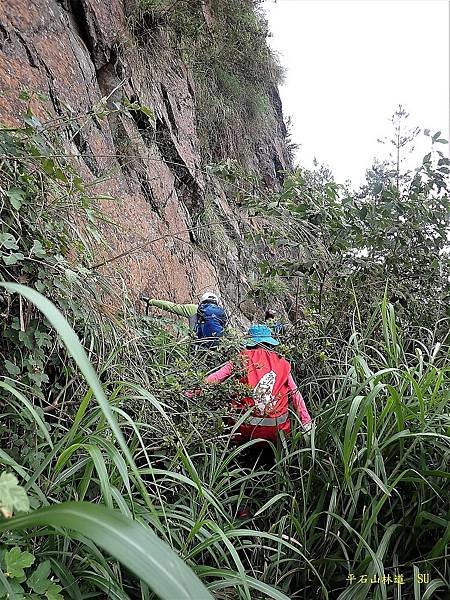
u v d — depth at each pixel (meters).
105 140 4.66
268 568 2.11
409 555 2.29
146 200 5.30
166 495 2.32
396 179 4.24
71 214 2.62
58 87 4.02
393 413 2.43
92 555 1.62
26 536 1.45
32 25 4.03
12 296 2.09
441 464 2.37
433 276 4.06
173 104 6.90
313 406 3.05
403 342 3.62
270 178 10.67
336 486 2.34
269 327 3.37
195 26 7.39
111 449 1.56
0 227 2.13
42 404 2.21
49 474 1.72
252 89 10.13
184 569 0.76
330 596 2.21
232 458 2.65
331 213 3.95
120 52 5.54
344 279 3.98
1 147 2.11
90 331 2.37
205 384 2.54
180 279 5.46
